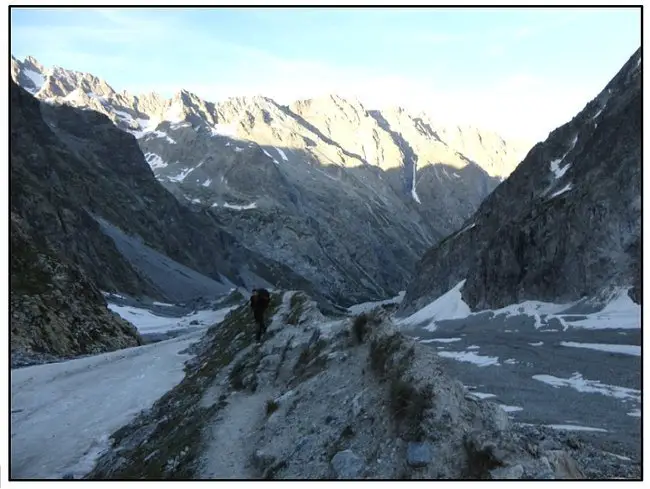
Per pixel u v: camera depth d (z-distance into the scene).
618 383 23.31
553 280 54.38
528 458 9.02
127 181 172.25
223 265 178.38
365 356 13.95
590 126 69.56
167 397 23.75
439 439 9.53
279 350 19.52
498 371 28.50
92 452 19.89
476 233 83.62
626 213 50.38
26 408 26.08
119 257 106.75
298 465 10.88
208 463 12.25
